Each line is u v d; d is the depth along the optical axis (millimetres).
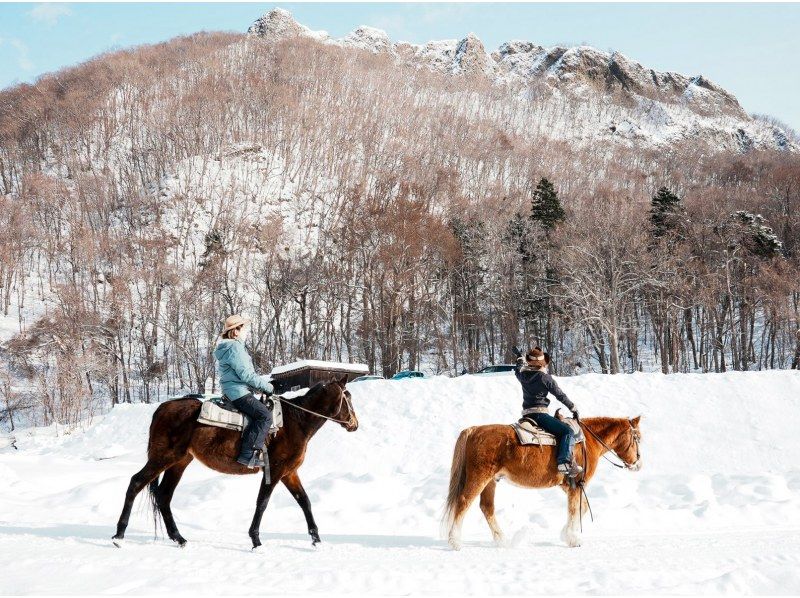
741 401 23672
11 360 70000
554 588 7066
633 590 6980
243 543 10219
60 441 35875
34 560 8188
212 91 155125
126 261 87375
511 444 10297
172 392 71562
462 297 73312
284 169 128375
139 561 8227
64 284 81562
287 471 10148
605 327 49906
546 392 10922
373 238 72125
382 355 64125
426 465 22469
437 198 104312
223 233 96438
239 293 82312
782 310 57438
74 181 127375
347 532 11906
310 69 190750
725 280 62031
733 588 6934
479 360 73688
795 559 8336
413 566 8289
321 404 10406
